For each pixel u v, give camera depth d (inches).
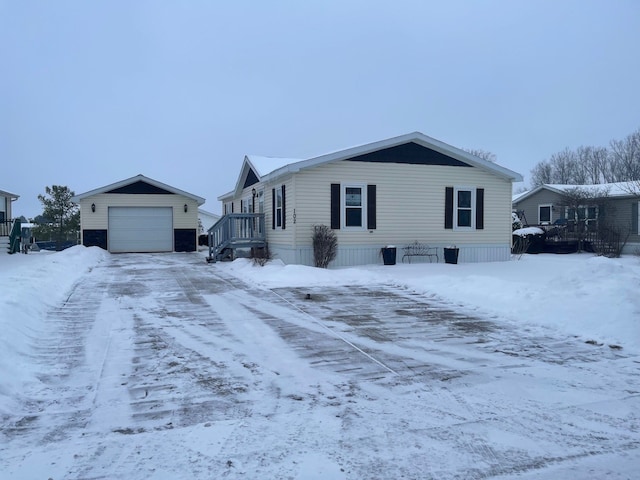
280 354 234.1
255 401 175.6
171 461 132.7
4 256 786.2
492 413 165.2
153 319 309.9
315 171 597.0
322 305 359.6
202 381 196.9
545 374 205.6
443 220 658.8
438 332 278.1
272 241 680.4
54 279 433.1
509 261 686.5
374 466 130.3
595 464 132.0
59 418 161.6
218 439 145.4
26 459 133.9
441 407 170.1
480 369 212.2
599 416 163.2
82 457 135.0
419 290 420.8
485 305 345.1
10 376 192.2
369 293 414.6
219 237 741.9
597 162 2003.0
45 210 1248.2
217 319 310.5
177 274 557.6
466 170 669.3
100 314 324.2
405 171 638.5
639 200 915.4
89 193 954.1
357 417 161.3
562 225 956.6
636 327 257.0
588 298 296.4
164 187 997.8
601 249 849.5
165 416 162.7
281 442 143.5
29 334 257.3
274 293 414.3
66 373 206.5
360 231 618.8
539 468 129.9
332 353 236.1
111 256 880.3
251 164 761.6
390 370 210.7
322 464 131.1
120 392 184.9
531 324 293.3
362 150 608.4
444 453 137.4
